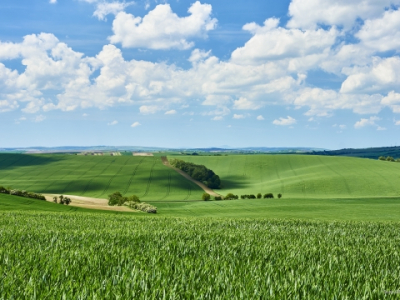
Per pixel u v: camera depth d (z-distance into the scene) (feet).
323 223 75.36
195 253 29.91
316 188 356.38
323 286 20.01
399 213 185.88
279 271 23.00
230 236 42.29
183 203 277.23
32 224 55.57
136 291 17.58
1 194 180.65
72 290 17.28
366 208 214.07
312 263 26.43
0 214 81.10
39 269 21.95
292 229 59.21
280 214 178.29
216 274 21.22
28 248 29.71
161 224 61.31
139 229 49.19
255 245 35.50
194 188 380.78
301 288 19.29
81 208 173.06
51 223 58.39
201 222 67.92
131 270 21.86
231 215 173.99
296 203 250.37
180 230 49.24
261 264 25.25
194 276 20.56
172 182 394.11
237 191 377.50
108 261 24.63
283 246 35.73
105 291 17.53
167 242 34.58
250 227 59.57
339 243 42.27
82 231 43.09
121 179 396.37
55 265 22.72
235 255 29.50
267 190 368.48
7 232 40.22
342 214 178.81
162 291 17.67
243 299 17.04
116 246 31.63
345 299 17.54
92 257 25.32
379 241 46.44
